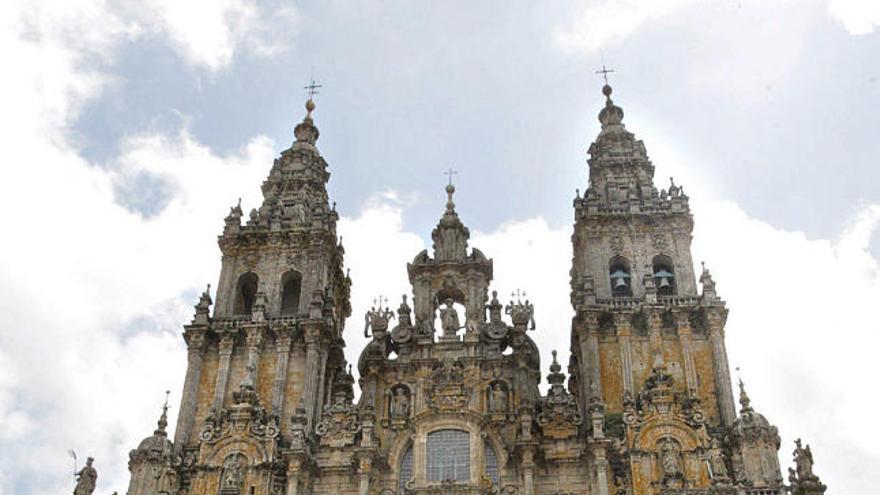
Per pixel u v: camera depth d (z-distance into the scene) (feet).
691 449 195.11
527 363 212.84
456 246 239.71
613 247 235.61
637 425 198.49
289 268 239.30
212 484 199.21
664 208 240.32
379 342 217.97
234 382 217.15
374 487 197.36
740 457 191.93
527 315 221.46
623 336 214.90
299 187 265.75
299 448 197.98
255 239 244.22
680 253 232.32
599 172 262.26
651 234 236.84
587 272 230.89
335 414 208.54
